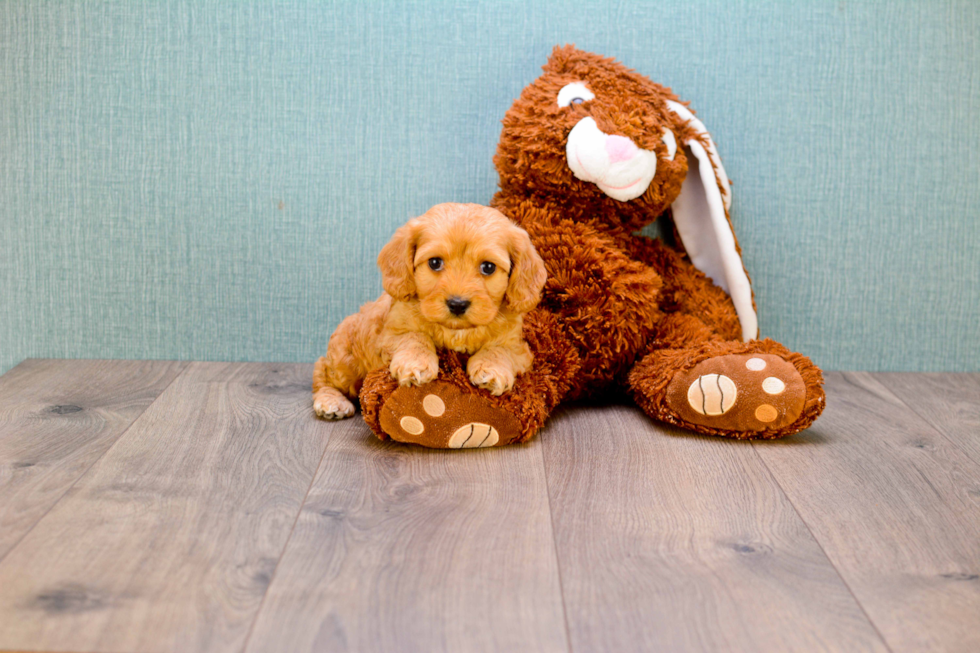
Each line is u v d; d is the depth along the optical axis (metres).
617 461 1.26
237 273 1.70
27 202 1.66
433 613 0.86
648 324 1.48
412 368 1.20
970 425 1.44
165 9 1.60
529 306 1.23
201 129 1.64
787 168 1.68
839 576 0.95
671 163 1.47
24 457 1.23
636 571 0.95
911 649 0.82
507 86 1.64
